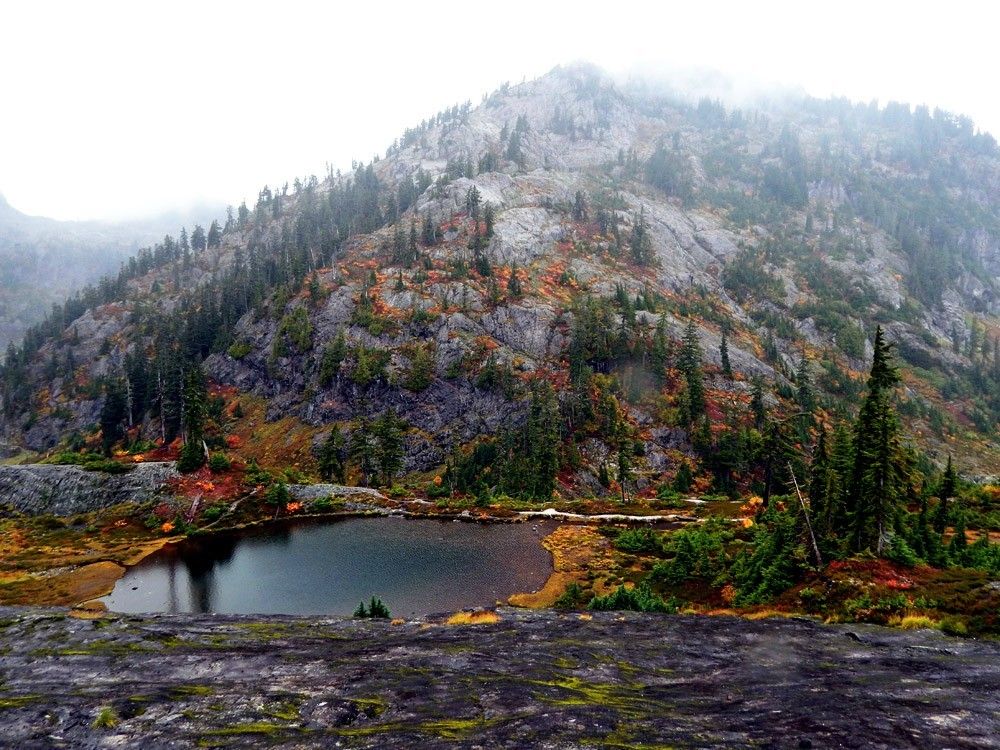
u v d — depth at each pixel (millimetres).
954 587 31500
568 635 28281
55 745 15375
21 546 73000
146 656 24812
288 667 22844
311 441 134500
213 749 14633
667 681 21234
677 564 51781
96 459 99000
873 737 14164
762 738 14227
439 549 70188
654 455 118000
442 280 171500
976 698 17281
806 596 34906
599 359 142000
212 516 82938
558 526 82250
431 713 17031
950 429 168500
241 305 196500
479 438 128375
